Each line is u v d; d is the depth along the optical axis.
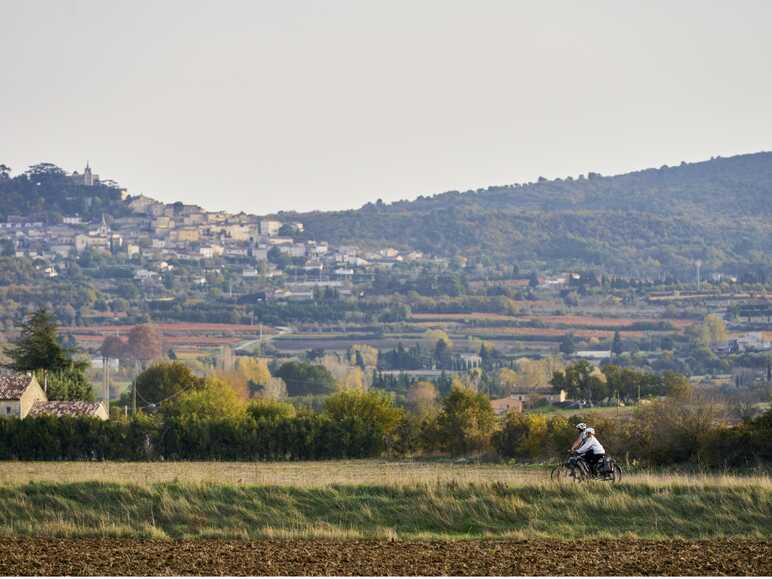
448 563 121.19
